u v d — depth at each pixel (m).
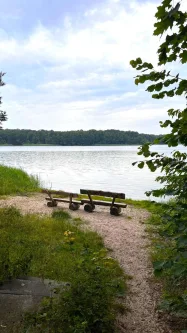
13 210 8.66
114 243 7.13
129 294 4.76
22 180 15.79
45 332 3.41
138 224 8.84
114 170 37.66
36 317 3.60
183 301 3.16
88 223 8.73
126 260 6.16
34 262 5.14
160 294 4.75
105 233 7.86
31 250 5.51
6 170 17.11
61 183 24.38
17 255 4.98
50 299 3.81
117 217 9.71
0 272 4.49
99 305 3.70
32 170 36.91
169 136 2.29
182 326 3.89
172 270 2.52
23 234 6.54
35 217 8.52
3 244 5.38
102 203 10.19
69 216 9.24
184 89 2.26
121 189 21.42
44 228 7.47
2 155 79.62
